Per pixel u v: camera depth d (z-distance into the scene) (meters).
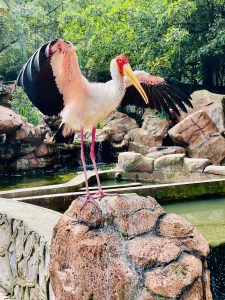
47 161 13.72
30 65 3.15
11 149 13.21
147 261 2.77
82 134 3.50
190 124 13.30
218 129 13.77
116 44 16.70
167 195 8.20
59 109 3.52
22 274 4.42
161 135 14.75
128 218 2.96
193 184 8.38
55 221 4.46
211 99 14.41
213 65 19.06
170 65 17.44
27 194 7.94
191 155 13.12
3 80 21.33
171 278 2.71
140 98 3.94
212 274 5.34
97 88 3.38
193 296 2.73
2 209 5.08
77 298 2.84
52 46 3.11
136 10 16.22
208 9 17.14
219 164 12.89
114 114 16.86
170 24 16.58
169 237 2.91
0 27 18.19
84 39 19.64
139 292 2.68
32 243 4.15
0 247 5.02
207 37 16.80
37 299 4.02
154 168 10.74
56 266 3.06
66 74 3.28
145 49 16.34
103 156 15.41
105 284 2.78
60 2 25.03
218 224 6.58
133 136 15.59
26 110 15.53
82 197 3.12
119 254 2.82
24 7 18.72
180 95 3.86
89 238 2.89
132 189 8.02
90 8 17.05
